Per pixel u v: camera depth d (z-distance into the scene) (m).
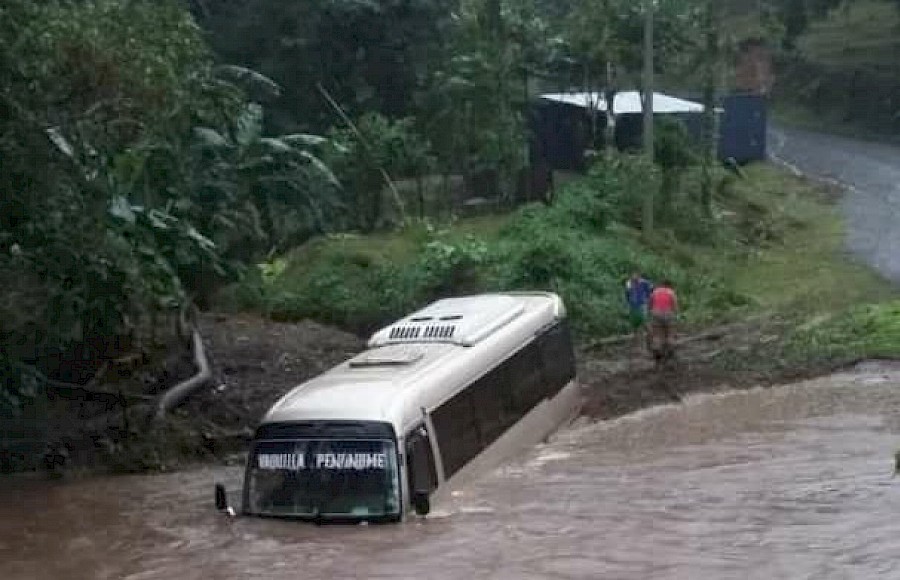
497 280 55.00
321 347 50.25
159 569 23.25
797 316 53.59
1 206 33.41
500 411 32.16
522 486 28.77
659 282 58.81
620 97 92.62
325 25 82.44
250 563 22.92
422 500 25.88
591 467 31.11
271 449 26.62
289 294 57.00
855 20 153.88
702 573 20.36
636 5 78.50
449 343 32.06
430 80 83.19
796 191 92.19
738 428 36.19
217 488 27.42
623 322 53.41
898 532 22.25
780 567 20.39
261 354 48.56
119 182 38.09
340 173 71.56
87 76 31.47
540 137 93.06
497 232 65.50
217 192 51.47
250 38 83.25
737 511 24.62
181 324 46.25
